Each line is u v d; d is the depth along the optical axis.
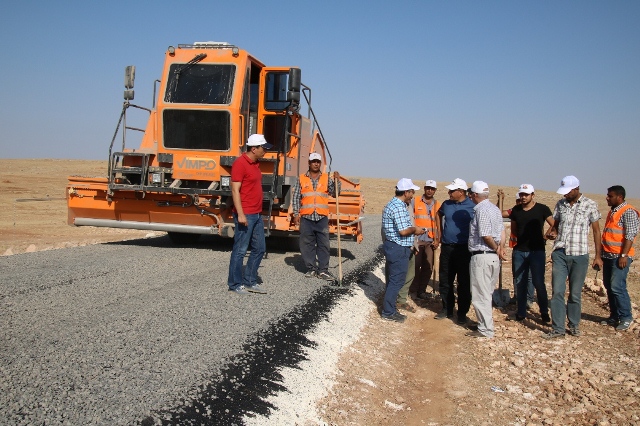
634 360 7.50
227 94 11.13
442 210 9.02
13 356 4.84
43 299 6.73
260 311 7.13
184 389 4.66
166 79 11.35
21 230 19.92
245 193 7.74
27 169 50.94
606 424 5.64
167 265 9.55
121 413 4.10
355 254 13.46
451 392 6.35
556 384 6.65
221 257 10.77
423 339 8.11
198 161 11.19
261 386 5.10
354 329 7.64
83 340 5.38
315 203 9.65
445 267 8.98
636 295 11.58
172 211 11.09
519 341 8.16
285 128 10.92
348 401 5.57
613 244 8.78
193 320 6.38
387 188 56.00
